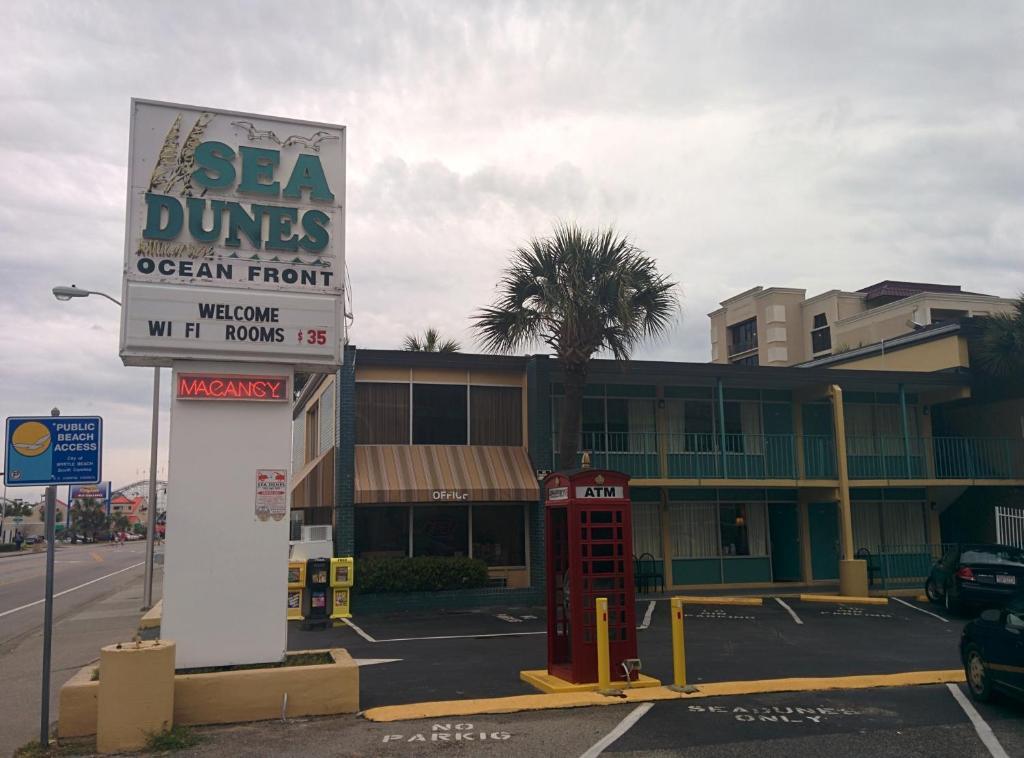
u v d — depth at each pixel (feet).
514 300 60.34
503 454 66.69
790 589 73.10
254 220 32.78
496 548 66.08
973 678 31.19
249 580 30.53
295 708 27.84
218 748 24.48
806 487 74.38
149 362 31.48
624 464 71.05
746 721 27.73
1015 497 78.38
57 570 134.31
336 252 33.65
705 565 73.97
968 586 56.85
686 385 75.77
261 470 31.27
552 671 33.91
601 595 32.71
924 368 84.64
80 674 27.71
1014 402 78.18
